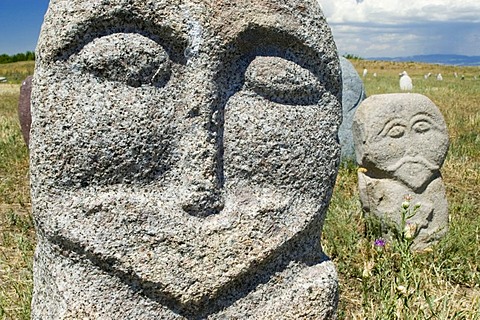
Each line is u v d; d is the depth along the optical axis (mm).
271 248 608
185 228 580
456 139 2559
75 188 562
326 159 645
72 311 555
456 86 6199
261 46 611
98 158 558
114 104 558
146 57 562
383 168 1332
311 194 640
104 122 556
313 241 657
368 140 1334
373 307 866
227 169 605
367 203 1357
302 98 632
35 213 568
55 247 565
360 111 1376
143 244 568
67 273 565
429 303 772
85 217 560
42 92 550
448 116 3309
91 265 563
